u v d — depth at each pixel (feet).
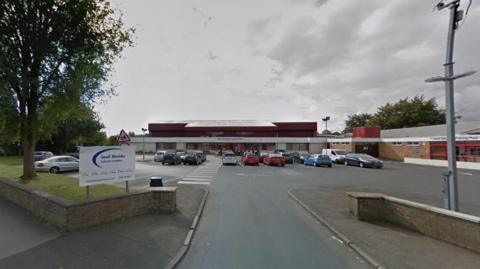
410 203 20.85
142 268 13.79
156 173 63.46
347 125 239.50
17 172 48.42
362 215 23.15
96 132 153.79
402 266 14.38
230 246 17.34
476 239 16.33
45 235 17.72
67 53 34.73
